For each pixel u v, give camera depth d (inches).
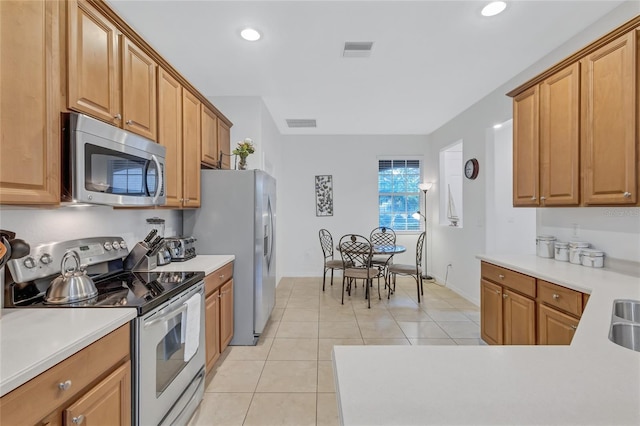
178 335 68.2
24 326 45.3
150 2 80.0
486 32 94.3
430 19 87.8
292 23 89.7
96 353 44.4
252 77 126.5
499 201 152.7
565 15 86.2
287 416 74.5
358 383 29.3
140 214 95.4
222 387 86.5
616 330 49.8
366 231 223.9
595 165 74.6
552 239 103.0
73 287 57.1
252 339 112.7
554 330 74.6
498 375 30.8
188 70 120.0
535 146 95.0
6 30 42.7
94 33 59.4
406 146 223.9
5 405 32.1
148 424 55.2
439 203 207.6
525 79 119.3
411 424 23.3
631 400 26.3
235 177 114.3
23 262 54.8
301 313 145.5
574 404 25.7
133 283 70.3
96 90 59.8
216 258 105.3
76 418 39.9
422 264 224.4
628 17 80.0
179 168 94.8
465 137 168.1
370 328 127.4
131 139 66.6
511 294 91.5
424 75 124.2
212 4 81.0
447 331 123.6
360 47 102.9
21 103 44.8
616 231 83.3
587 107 76.8
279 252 207.0
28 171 45.9
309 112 172.2
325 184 223.9
